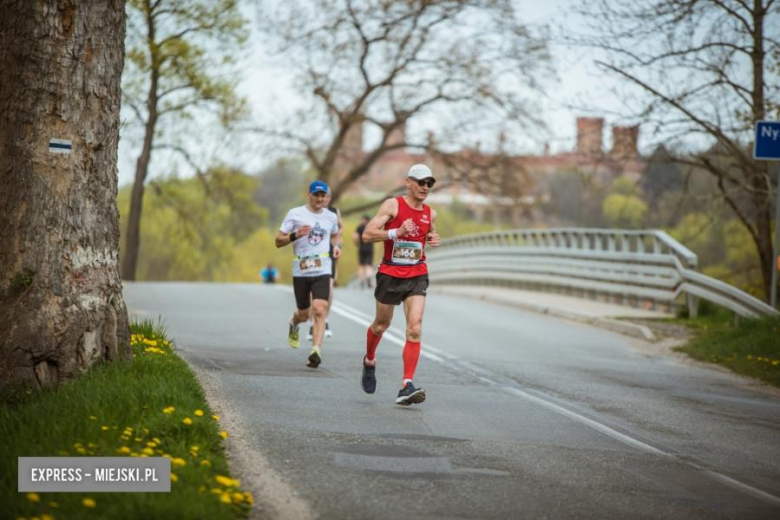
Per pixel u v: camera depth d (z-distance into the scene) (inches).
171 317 1334.9
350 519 461.7
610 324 1464.1
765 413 832.3
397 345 1137.4
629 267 1651.1
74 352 640.4
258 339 1130.0
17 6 637.9
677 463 615.5
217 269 5841.5
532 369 1010.1
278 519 456.8
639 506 511.8
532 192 3216.0
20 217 634.8
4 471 467.8
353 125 3348.9
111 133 666.2
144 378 640.4
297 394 774.5
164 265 4918.8
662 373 1052.5
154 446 518.6
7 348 625.0
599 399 844.0
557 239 1984.5
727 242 2091.5
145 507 421.4
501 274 2219.5
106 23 659.4
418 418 708.0
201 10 2812.5
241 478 517.7
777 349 1109.1
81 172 649.6
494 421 714.8
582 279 1846.7
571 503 509.7
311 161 3440.0
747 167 1565.0
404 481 532.4
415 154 3467.0
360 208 3782.0
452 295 2207.2
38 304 631.8
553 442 654.5
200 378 820.6
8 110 638.5
